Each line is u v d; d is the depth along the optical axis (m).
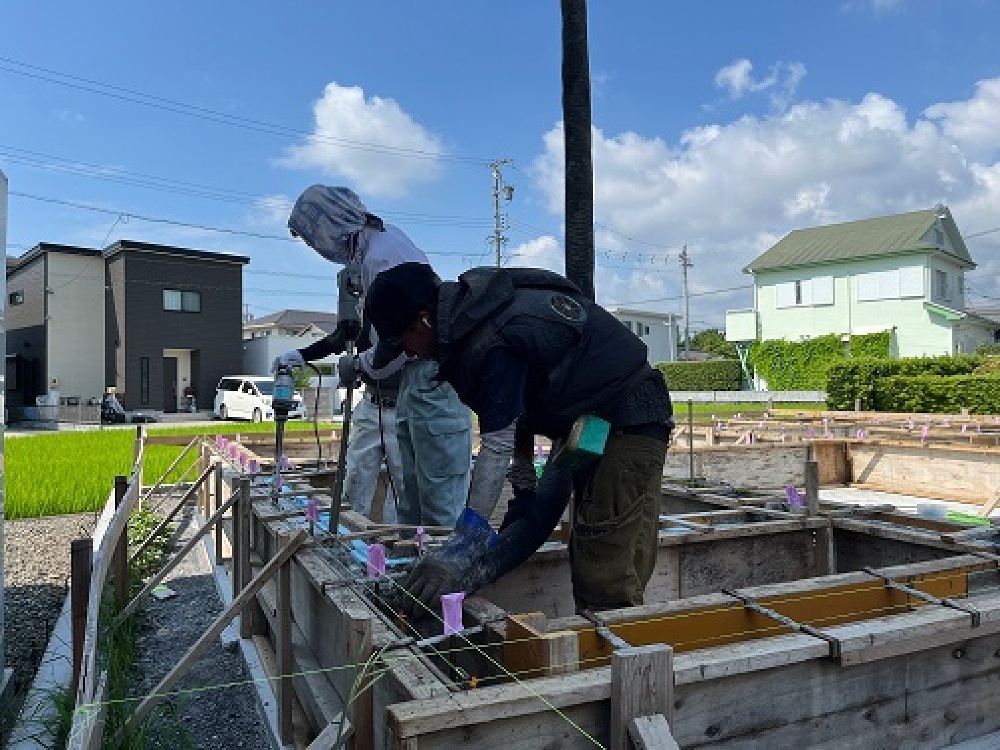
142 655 3.85
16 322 31.09
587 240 4.39
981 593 2.38
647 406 2.29
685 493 4.48
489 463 2.02
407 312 2.13
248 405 26.86
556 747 1.46
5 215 3.09
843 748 1.76
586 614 2.01
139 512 7.14
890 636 1.77
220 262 29.91
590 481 2.31
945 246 29.89
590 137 4.40
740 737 1.62
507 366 2.01
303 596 2.73
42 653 3.74
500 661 1.88
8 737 2.81
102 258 29.27
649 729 1.44
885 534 3.22
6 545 6.14
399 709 1.36
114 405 26.22
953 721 1.93
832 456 9.01
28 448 13.39
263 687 3.05
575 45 4.37
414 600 2.08
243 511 3.86
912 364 19.00
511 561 2.29
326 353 3.83
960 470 7.95
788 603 2.26
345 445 3.13
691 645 2.10
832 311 29.72
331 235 3.59
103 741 2.40
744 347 32.53
